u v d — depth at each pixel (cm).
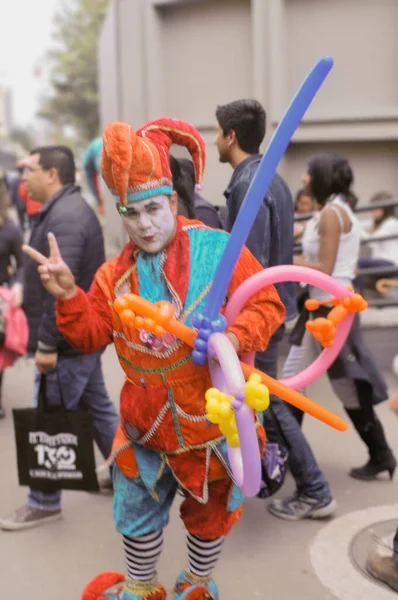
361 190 841
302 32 801
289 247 328
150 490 223
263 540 319
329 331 220
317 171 370
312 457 331
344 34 796
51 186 338
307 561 302
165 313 200
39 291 344
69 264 326
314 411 208
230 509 228
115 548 317
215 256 215
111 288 220
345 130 807
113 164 197
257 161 313
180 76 869
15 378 590
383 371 575
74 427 307
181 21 859
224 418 181
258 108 319
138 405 217
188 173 290
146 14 866
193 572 241
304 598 276
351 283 414
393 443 430
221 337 195
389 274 630
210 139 845
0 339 475
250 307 214
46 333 312
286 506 338
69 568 301
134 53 902
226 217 317
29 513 335
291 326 564
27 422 312
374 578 289
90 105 4012
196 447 216
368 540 318
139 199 203
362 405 366
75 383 331
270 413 318
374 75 797
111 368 596
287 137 187
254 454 186
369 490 368
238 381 181
